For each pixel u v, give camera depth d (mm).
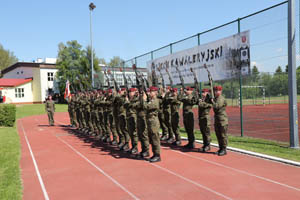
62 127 17031
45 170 6980
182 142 10375
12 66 53938
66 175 6504
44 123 19656
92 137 12453
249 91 29297
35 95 47750
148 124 7430
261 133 11680
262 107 26172
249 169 6484
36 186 5797
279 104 28594
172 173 6371
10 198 4984
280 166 6648
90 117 13023
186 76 13000
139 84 8242
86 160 7902
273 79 25469
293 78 8250
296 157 7219
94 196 5137
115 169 6867
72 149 9633
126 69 17844
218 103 7852
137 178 6094
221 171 6402
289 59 8234
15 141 11078
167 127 10516
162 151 8797
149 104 7359
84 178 6227
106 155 8508
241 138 10328
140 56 16672
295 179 5695
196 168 6715
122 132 9266
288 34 8234
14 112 16938
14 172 6625
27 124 19000
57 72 46000
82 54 45844
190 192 5164
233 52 10320
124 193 5230
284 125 14328
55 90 48000
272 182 5559
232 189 5246
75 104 15023
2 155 8414
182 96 9391
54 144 10742
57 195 5266
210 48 11438
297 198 4746
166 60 14391
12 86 45594
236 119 17672
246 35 9742
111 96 10234
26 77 50500
